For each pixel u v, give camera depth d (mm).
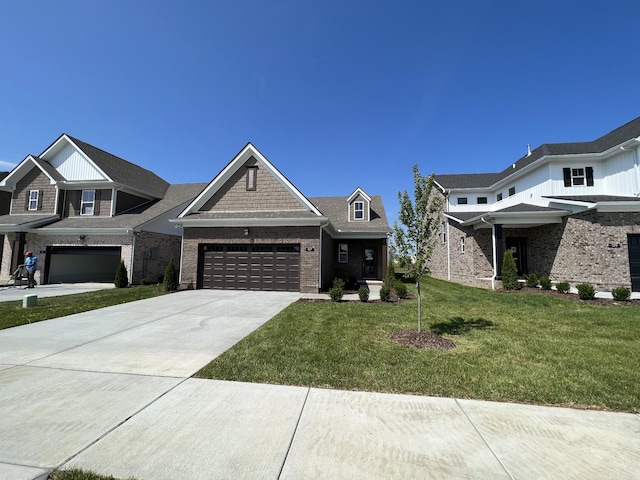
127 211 18750
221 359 4891
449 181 23344
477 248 15883
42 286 15797
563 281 13273
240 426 3018
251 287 13617
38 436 2832
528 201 16844
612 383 4023
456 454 2613
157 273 17750
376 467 2441
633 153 13133
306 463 2479
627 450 2688
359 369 4480
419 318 6172
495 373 4332
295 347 5492
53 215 17750
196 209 14555
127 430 2939
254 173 14617
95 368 4531
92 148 19234
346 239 18859
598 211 12328
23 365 4629
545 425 3076
